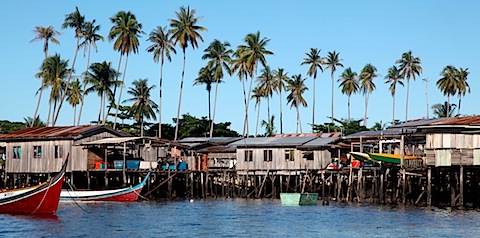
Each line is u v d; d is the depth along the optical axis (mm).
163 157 78375
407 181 62375
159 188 74562
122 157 73312
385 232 41375
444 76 114562
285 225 45219
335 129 109688
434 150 55812
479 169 57281
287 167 72250
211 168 79062
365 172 65625
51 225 44406
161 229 43031
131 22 89188
